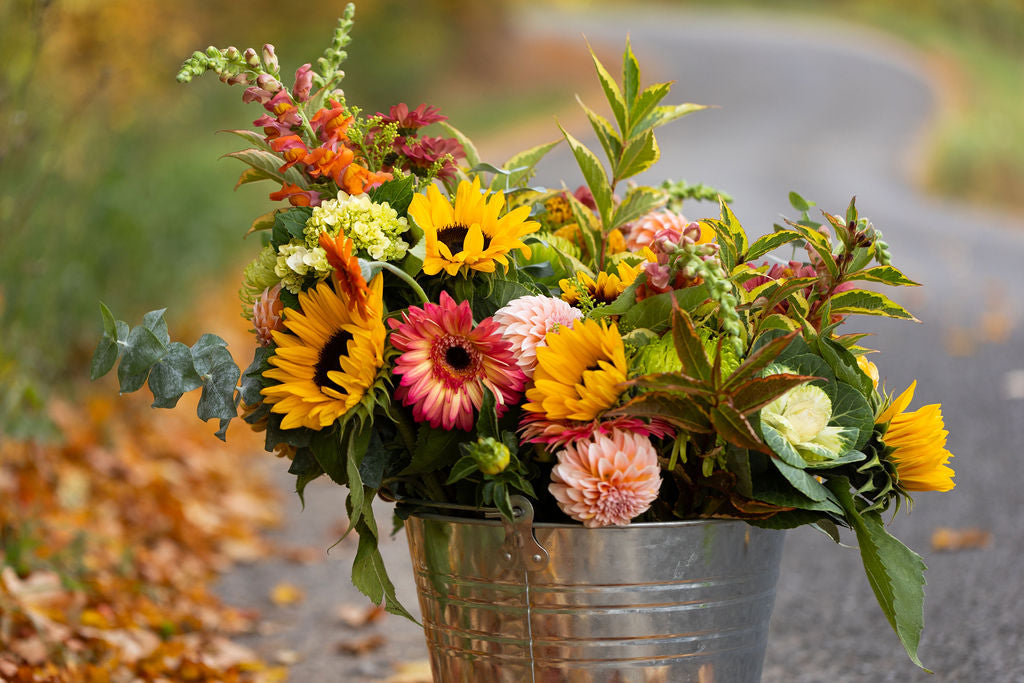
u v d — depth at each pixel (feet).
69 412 14.33
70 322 15.55
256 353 5.77
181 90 30.30
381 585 5.62
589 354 5.28
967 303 26.89
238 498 14.53
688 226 5.25
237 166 27.91
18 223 12.97
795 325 5.55
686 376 4.98
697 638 5.41
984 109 81.25
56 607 9.59
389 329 5.60
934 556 11.73
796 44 109.60
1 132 12.87
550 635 5.39
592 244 6.52
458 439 5.49
